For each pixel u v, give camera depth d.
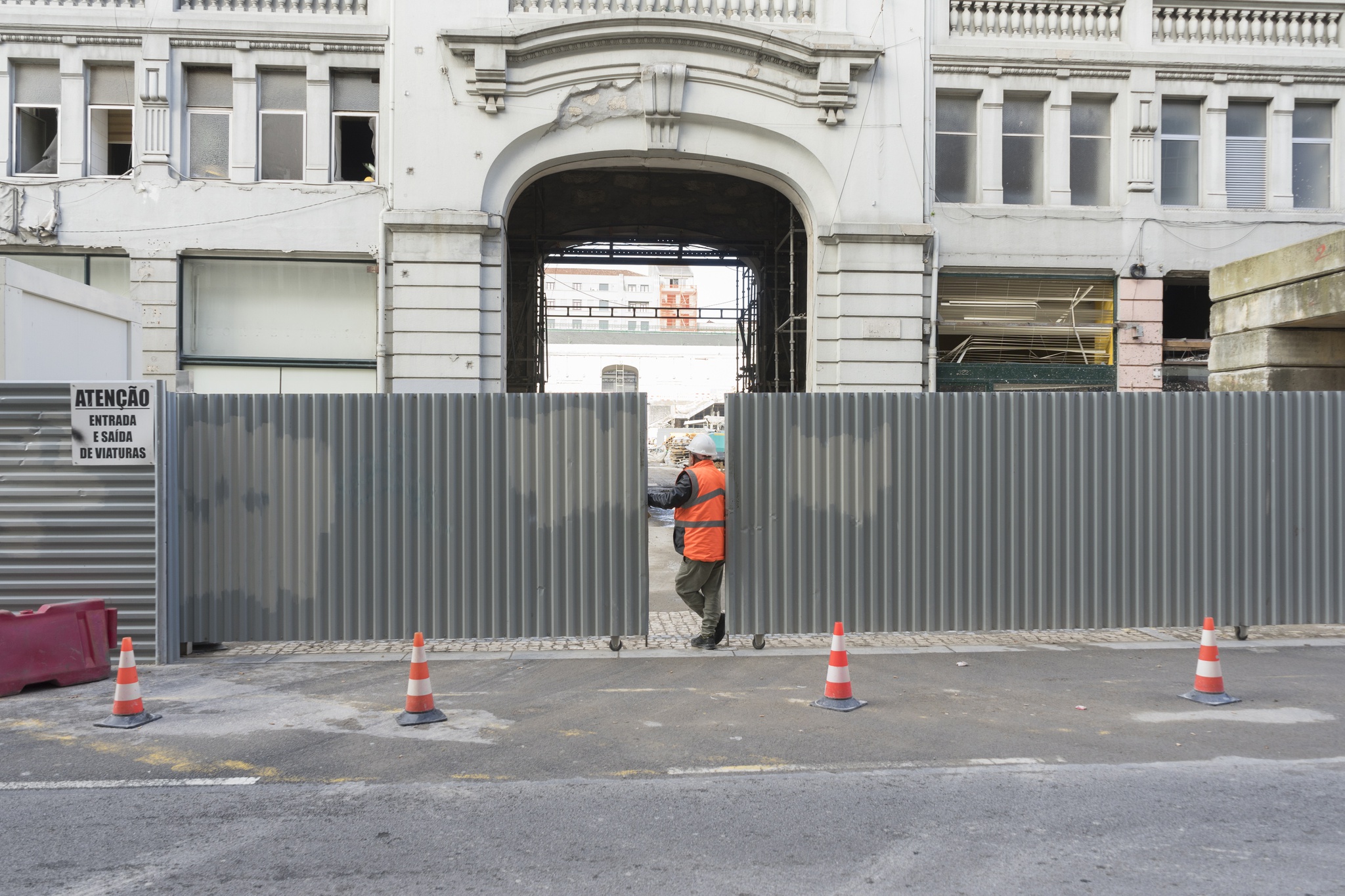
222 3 15.73
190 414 7.55
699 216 24.28
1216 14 16.95
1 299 8.79
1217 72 16.73
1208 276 17.22
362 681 6.75
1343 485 8.30
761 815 4.20
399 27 15.44
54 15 15.34
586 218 24.17
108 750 5.16
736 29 15.46
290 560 7.61
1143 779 4.64
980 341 17.02
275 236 15.68
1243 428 8.22
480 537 7.68
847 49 15.66
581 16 15.43
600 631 7.70
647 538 7.73
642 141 15.91
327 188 15.68
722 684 6.63
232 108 15.91
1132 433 8.12
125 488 7.37
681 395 69.75
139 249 15.55
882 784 4.59
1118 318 16.80
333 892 3.46
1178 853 3.77
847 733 5.43
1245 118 17.22
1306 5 16.83
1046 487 8.05
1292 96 17.00
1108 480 8.09
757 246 24.91
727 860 3.73
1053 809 4.26
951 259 16.48
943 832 4.00
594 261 28.44
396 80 15.43
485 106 15.47
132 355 11.95
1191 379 17.34
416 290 15.52
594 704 6.09
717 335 70.75
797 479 7.82
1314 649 7.81
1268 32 17.03
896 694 6.35
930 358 16.31
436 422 7.67
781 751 5.11
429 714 5.70
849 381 16.11
